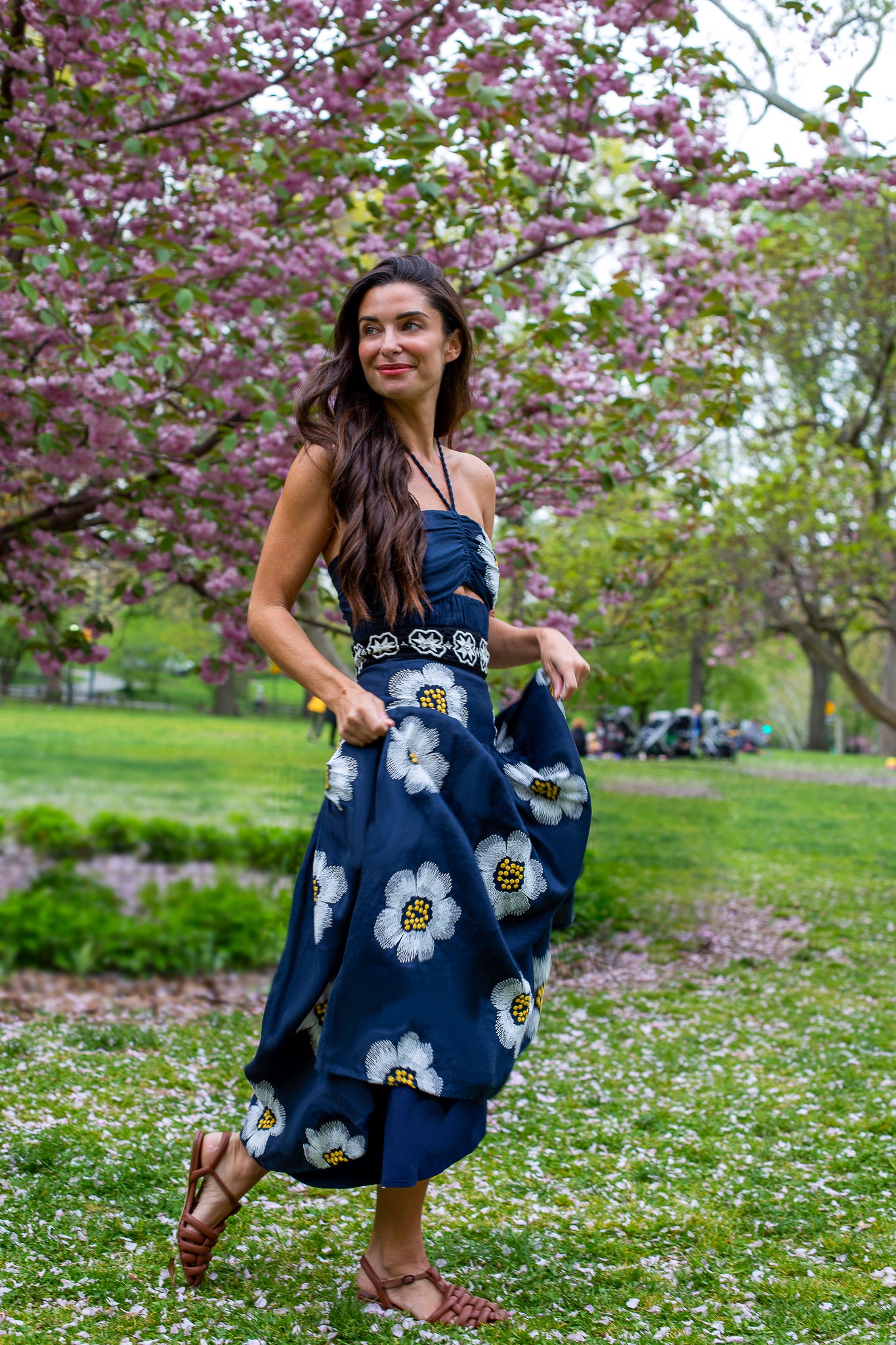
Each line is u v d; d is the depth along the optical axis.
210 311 4.47
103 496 4.90
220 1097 3.32
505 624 2.30
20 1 4.16
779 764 28.98
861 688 12.72
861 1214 2.61
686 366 4.72
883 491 13.09
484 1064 1.81
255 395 4.40
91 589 7.08
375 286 2.14
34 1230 2.25
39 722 16.95
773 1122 3.33
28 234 3.78
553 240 5.06
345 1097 1.82
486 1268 2.26
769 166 4.84
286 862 6.55
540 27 4.51
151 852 7.65
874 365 13.52
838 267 7.02
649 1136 3.21
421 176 4.45
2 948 5.12
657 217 4.88
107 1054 3.75
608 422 4.85
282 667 2.02
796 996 5.18
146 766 11.97
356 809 1.90
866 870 9.77
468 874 1.85
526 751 2.13
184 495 4.70
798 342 13.14
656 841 6.71
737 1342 1.96
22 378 4.39
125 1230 2.28
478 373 4.90
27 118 4.39
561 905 2.10
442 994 1.83
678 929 6.29
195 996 4.86
